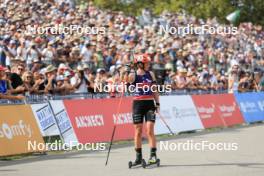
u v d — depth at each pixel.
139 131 27.28
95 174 24.81
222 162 28.58
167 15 83.38
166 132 43.06
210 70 60.38
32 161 29.66
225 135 43.81
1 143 29.86
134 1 103.31
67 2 69.75
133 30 65.00
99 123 37.34
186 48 66.44
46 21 57.97
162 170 25.97
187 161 29.09
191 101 47.62
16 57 42.75
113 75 46.84
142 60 27.48
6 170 26.20
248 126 53.28
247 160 29.33
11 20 53.66
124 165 27.81
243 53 80.56
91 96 39.78
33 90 37.34
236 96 55.09
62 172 25.47
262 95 60.53
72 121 35.28
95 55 51.16
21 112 31.77
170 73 52.84
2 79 33.41
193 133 46.00
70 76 42.06
